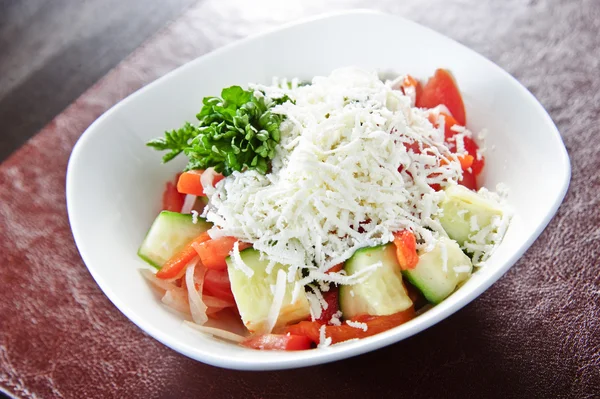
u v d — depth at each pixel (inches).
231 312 13.8
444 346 13.1
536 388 12.4
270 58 16.6
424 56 16.0
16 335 14.4
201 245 13.4
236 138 13.8
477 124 15.2
